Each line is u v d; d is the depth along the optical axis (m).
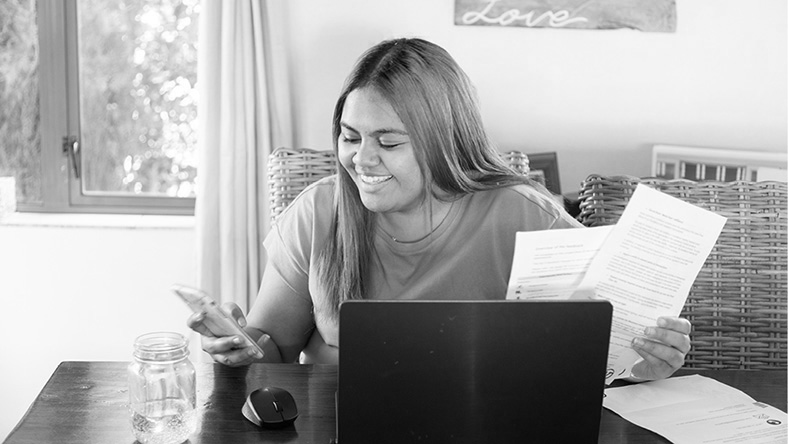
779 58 2.78
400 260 1.61
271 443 1.24
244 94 2.66
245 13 2.62
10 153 2.89
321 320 1.66
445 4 2.73
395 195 1.49
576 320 1.10
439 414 1.11
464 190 1.55
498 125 2.79
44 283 2.79
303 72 2.76
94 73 2.88
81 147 2.90
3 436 2.85
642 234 1.34
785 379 1.54
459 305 1.08
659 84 2.78
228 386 1.44
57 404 1.36
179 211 2.93
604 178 1.92
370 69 1.48
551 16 2.73
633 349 1.43
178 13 2.87
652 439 1.29
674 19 2.75
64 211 2.91
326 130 2.79
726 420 1.34
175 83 2.90
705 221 1.34
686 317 1.93
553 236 1.31
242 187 2.67
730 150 2.69
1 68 2.85
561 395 1.12
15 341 2.81
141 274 2.79
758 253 1.94
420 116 1.46
